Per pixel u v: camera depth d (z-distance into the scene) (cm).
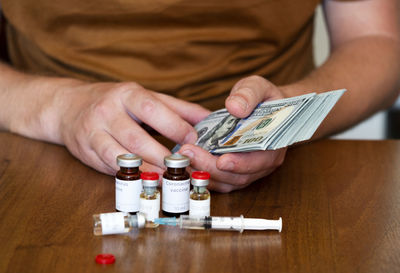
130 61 149
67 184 100
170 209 86
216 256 69
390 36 167
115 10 143
